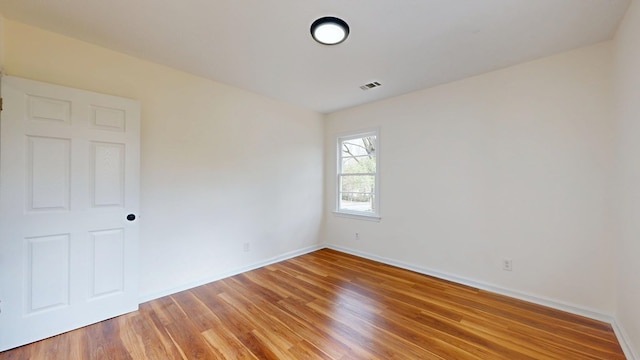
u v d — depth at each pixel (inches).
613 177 84.9
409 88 129.4
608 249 86.2
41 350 71.9
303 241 165.8
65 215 80.4
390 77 115.6
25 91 74.6
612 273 85.4
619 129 79.0
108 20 75.8
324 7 69.4
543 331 81.0
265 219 143.6
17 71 76.6
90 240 84.7
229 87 126.6
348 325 84.4
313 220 171.9
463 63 101.9
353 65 103.8
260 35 83.1
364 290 110.8
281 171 152.3
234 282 119.3
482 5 68.3
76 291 82.0
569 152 92.9
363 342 75.7
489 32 80.7
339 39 84.2
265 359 68.6
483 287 112.1
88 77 88.1
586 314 89.4
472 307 96.1
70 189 81.2
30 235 75.1
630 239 71.3
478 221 113.7
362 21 75.2
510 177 105.3
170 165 107.5
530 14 71.9
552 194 96.2
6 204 72.1
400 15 72.4
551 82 96.0
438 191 125.8
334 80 119.6
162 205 105.2
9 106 72.4
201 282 116.6
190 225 113.6
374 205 154.6
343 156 174.9
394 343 75.2
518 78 103.0
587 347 73.4
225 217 125.9
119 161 90.1
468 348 73.1
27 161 74.9
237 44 88.7
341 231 170.9
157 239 103.8
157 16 73.8
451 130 121.3
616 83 81.0
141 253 99.7
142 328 82.5
